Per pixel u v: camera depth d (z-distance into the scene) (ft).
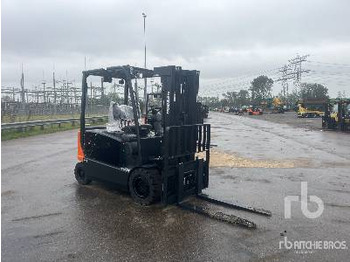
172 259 14.01
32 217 18.83
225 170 33.04
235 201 22.21
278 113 237.86
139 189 21.36
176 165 21.48
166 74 21.93
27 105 110.83
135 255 14.33
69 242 15.57
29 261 13.76
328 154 45.14
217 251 14.80
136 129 21.18
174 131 20.54
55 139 59.98
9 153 42.57
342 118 87.56
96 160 24.27
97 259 13.94
